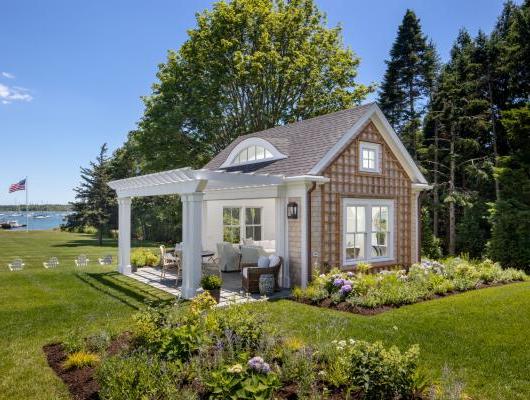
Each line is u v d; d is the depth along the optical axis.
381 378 4.29
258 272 11.20
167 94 26.55
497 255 18.38
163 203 36.84
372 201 12.94
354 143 12.45
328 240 11.66
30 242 34.31
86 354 5.82
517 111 18.78
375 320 7.81
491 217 19.12
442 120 24.89
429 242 21.44
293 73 26.19
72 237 40.31
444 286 10.26
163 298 10.50
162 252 13.84
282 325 7.45
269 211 17.98
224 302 10.05
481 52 25.56
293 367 4.88
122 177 40.38
